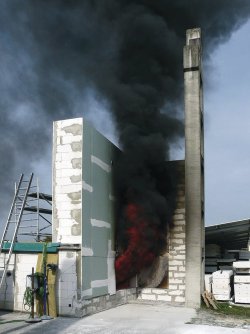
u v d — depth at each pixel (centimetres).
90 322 1005
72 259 1099
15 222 1132
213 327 966
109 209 1384
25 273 1148
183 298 1439
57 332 878
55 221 1159
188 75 1470
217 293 1471
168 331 907
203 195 1511
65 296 1083
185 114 1455
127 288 1449
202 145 1523
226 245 2492
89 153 1229
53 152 1207
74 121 1200
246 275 1495
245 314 1214
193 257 1372
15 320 1017
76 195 1152
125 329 921
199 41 1490
